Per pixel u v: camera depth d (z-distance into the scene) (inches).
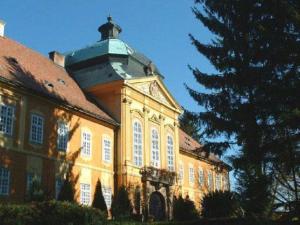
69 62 2005.4
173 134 2124.8
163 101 2069.4
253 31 1216.8
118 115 1779.0
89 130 1641.2
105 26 2113.7
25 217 938.1
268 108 1134.4
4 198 1243.8
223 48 1250.0
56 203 971.9
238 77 1207.6
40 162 1396.4
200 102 1258.6
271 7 1141.7
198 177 2541.8
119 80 1790.1
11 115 1318.9
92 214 1005.8
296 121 1039.0
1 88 1294.3
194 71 1268.5
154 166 1918.1
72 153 1540.4
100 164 1663.4
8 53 1574.8
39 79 1567.4
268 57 1134.4
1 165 1254.9
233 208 1667.1
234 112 1184.8
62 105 1519.4
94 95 1856.5
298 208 1080.8
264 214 1131.9
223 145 1232.8
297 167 1125.1
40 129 1422.2
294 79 1108.5
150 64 2052.2
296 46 1071.6
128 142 1763.0
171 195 1950.1
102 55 1927.9
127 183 1706.4
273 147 1101.1
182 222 1440.7
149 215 1759.4
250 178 1166.3
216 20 1282.0
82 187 1557.6
